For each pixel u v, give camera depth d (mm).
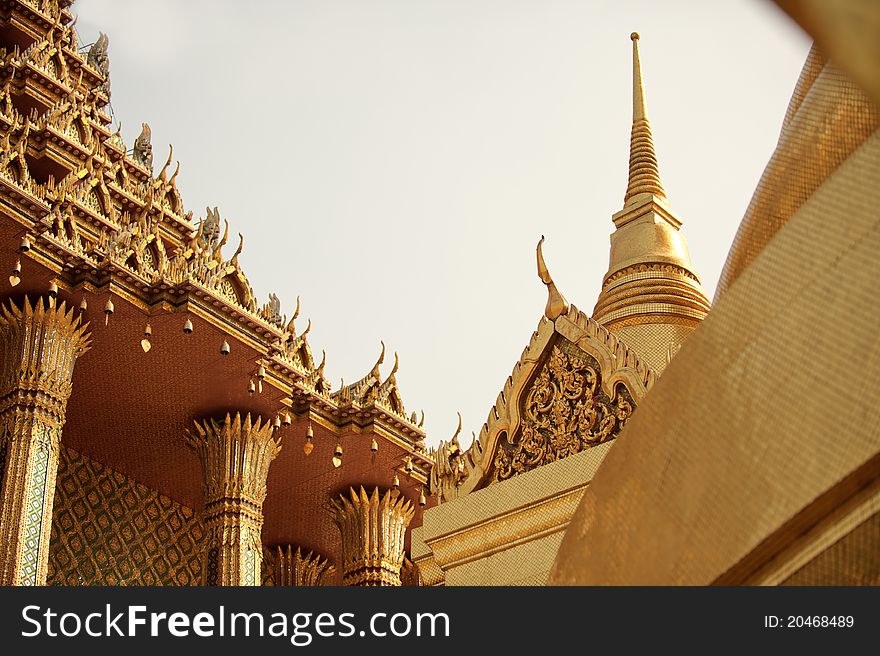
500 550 5406
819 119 1427
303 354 22750
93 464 22703
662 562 1505
